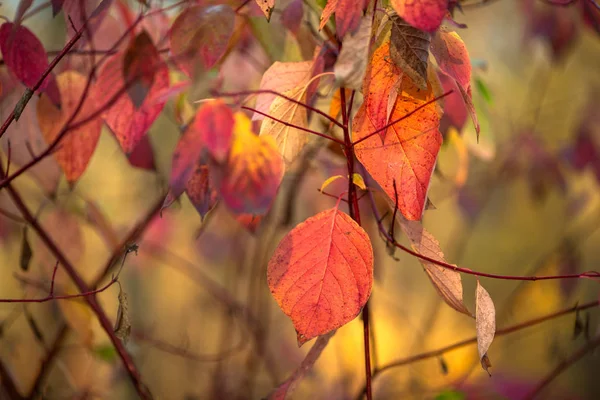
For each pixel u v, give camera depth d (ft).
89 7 2.66
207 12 2.57
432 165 2.50
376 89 2.52
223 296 4.93
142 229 3.29
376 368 3.05
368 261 2.50
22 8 2.59
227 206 2.33
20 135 2.98
